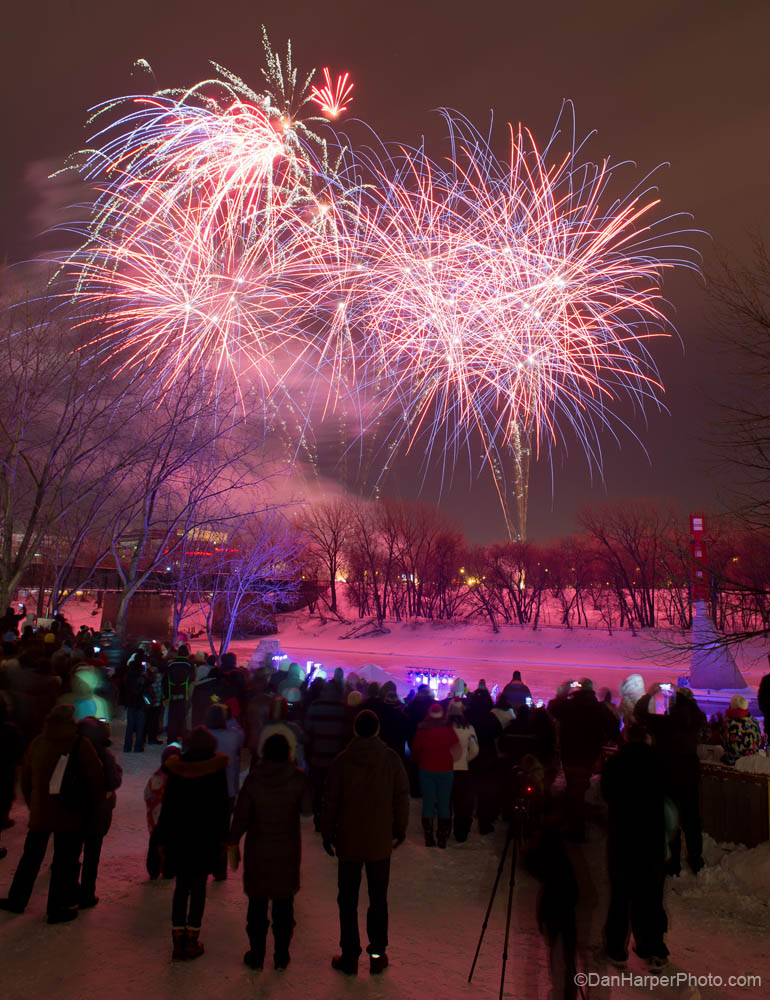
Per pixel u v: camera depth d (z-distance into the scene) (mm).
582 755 8039
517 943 5066
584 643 56125
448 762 8102
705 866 6938
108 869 6832
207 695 11133
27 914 5648
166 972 4789
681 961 5141
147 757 12227
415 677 36625
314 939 5516
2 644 11914
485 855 7754
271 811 4961
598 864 4934
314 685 10664
